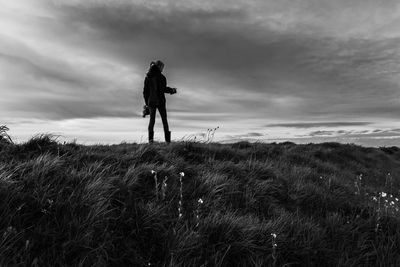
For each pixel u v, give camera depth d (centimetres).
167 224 516
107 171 625
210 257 462
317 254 532
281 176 869
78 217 449
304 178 958
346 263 513
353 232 617
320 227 618
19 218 420
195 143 999
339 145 2222
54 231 415
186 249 457
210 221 530
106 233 444
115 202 536
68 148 738
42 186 499
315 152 1681
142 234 479
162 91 1213
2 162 565
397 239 607
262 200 703
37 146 691
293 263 501
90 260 400
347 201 799
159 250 462
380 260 545
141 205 530
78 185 527
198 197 632
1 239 374
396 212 750
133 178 609
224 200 647
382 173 1731
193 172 750
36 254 386
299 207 730
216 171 783
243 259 478
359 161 1927
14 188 470
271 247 512
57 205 455
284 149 1398
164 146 905
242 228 526
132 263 430
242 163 900
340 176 1262
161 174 679
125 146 921
